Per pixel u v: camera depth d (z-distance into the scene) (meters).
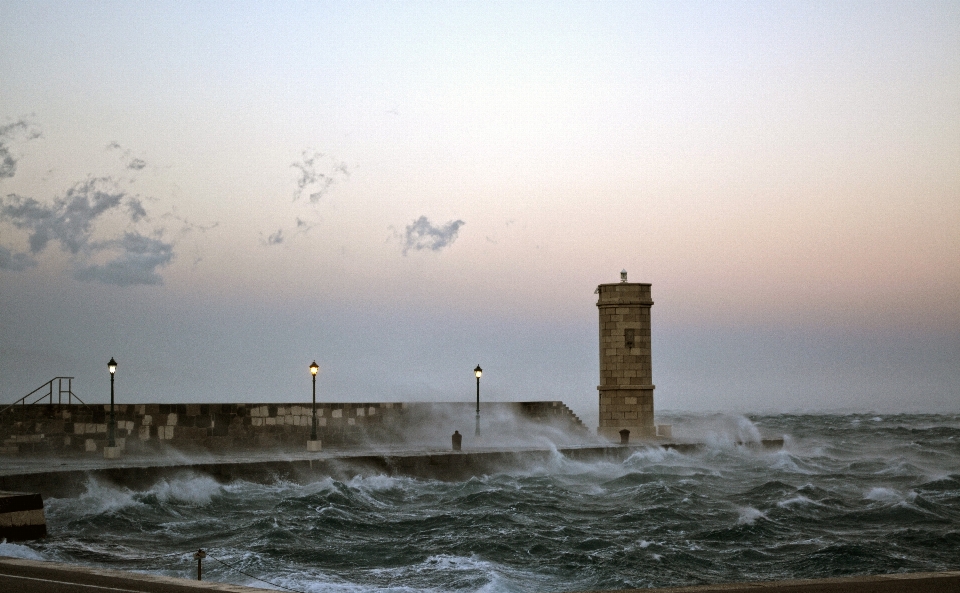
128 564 23.66
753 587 11.73
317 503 34.47
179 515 32.25
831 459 56.06
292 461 38.59
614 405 55.09
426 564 25.12
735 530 30.80
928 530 31.11
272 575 23.09
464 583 22.89
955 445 70.88
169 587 12.66
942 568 26.00
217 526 30.22
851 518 33.75
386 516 33.56
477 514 33.41
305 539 28.39
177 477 34.94
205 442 43.19
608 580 24.12
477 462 44.03
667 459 50.94
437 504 37.03
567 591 22.83
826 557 27.02
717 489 41.47
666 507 35.12
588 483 43.75
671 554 27.27
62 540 26.66
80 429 41.06
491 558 26.34
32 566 14.29
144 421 42.09
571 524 32.28
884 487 42.34
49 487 31.25
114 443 39.62
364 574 23.83
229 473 36.50
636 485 42.69
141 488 33.84
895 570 25.75
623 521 32.94
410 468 41.91
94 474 32.66
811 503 36.41
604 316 55.38
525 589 22.86
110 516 30.44
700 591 11.64
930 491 40.47
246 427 44.50
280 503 34.12
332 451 44.97
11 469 33.97
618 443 53.00
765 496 38.97
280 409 45.66
